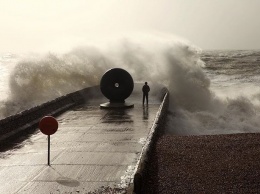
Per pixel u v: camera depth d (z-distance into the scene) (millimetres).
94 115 17500
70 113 18219
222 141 11859
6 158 9852
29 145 11383
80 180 7980
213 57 136375
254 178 7969
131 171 8578
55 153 10336
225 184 7555
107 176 8219
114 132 13234
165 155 10000
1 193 7262
